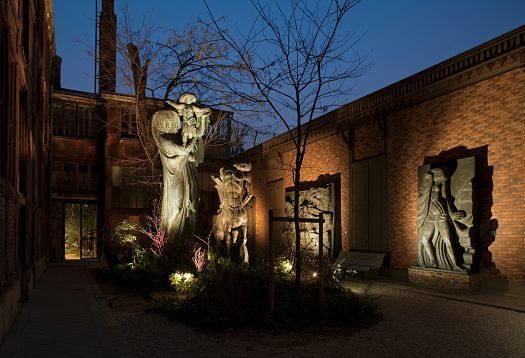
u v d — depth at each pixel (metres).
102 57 26.78
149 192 22.58
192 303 8.38
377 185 17.31
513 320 8.63
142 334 7.10
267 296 8.41
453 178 13.25
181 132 15.16
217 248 13.23
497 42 12.38
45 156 21.20
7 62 8.29
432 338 7.08
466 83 13.38
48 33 22.20
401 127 16.17
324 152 20.95
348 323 7.77
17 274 9.86
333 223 19.59
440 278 12.99
